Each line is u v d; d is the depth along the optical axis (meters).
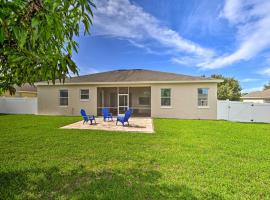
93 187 4.03
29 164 5.27
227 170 4.96
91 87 18.89
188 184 4.17
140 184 4.17
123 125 12.50
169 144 7.57
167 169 5.03
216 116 16.94
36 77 2.28
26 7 1.58
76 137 8.66
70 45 2.08
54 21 1.57
